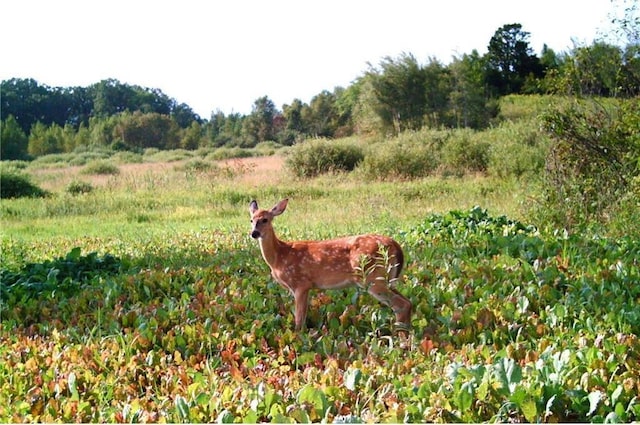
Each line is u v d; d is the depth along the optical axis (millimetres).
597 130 13219
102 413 5336
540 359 5484
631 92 14258
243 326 7207
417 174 25734
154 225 17000
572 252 9117
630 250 9570
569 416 4898
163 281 9000
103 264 10453
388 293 7043
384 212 15609
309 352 6426
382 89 49250
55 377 6105
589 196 12820
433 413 4793
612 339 6113
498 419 4746
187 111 105688
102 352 6586
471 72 50625
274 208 7383
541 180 13672
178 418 5059
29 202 21891
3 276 9750
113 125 72875
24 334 7727
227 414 4824
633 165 12789
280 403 5176
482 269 8469
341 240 7273
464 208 16172
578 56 14234
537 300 7406
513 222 11461
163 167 36531
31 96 95875
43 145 68000
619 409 4723
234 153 47875
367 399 5234
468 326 6707
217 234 13773
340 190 21734
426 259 9250
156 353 6500
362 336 6949
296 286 7316
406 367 5773
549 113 13484
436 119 49000
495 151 24281
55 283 9273
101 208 20625
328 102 71438
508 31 59188
